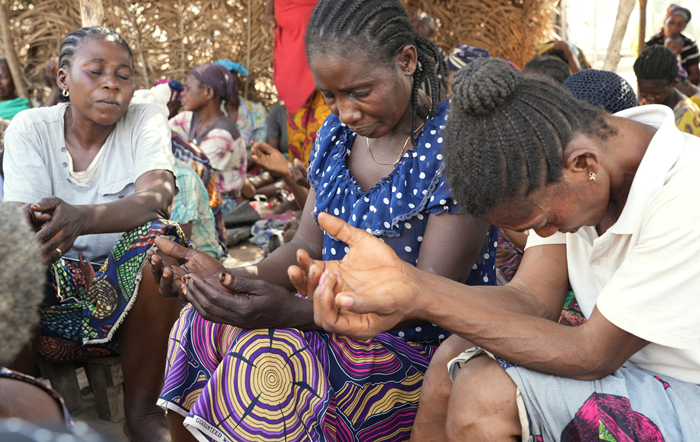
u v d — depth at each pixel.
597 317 1.33
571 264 1.58
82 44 2.19
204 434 1.47
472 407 1.36
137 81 6.05
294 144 4.79
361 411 1.61
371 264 1.33
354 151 1.83
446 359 1.50
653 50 3.67
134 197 2.11
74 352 2.25
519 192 1.25
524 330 1.32
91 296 2.08
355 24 1.49
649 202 1.30
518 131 1.21
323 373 1.53
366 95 1.54
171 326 2.10
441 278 1.42
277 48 4.68
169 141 2.40
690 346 1.28
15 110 4.77
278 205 5.41
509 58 6.37
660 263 1.26
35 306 0.82
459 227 1.61
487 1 6.17
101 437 0.67
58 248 1.90
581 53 5.26
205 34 6.08
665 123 1.33
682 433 1.28
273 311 1.51
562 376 1.34
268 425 1.46
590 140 1.29
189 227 3.00
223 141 4.66
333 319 1.23
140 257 2.04
